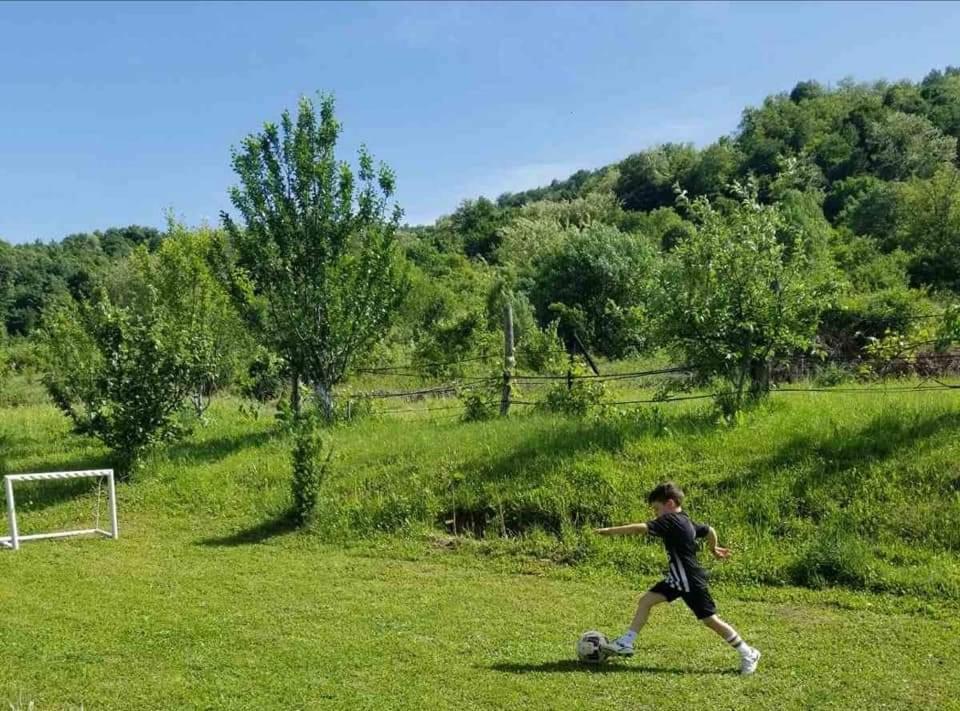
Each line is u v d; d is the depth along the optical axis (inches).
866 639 277.1
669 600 259.0
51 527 489.7
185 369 599.8
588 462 443.2
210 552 419.5
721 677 246.4
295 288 677.9
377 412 710.5
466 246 3134.8
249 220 673.0
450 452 502.6
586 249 1352.1
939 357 647.1
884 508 363.6
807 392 561.6
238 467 561.0
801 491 384.5
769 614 306.5
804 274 526.0
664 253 737.6
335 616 310.2
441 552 407.5
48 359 811.4
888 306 805.9
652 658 264.2
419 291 1435.8
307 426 490.3
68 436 775.7
